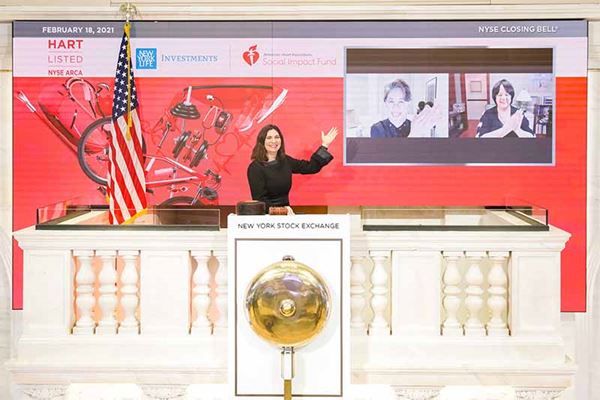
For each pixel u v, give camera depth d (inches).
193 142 278.2
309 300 139.7
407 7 272.8
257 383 148.2
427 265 185.3
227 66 276.8
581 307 279.3
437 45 275.6
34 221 279.3
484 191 279.0
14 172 278.2
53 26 275.7
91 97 276.8
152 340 183.8
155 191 279.3
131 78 265.3
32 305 185.0
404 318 185.9
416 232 184.9
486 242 184.4
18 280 280.1
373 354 184.7
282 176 262.1
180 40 276.1
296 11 273.7
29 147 277.9
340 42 276.2
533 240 183.9
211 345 183.9
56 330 185.5
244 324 147.8
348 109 277.7
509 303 188.4
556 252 184.4
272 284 140.4
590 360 279.9
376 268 186.4
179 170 278.8
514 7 272.2
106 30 276.1
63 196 278.7
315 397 148.6
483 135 277.7
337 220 147.3
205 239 183.3
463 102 277.0
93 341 184.1
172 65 276.5
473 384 184.5
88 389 184.2
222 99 277.4
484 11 272.7
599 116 278.5
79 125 277.7
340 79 277.0
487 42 275.1
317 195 279.4
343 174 279.4
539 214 194.5
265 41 276.2
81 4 278.1
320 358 148.0
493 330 186.9
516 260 184.9
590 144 279.9
